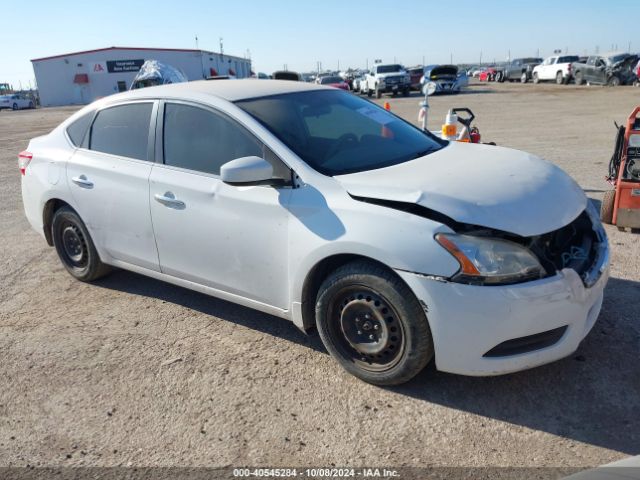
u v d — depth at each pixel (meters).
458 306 2.71
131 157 4.08
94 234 4.43
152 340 3.81
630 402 2.87
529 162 3.49
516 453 2.58
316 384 3.20
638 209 5.24
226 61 68.12
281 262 3.28
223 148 3.57
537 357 2.82
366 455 2.63
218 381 3.29
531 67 38.78
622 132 5.39
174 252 3.85
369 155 3.54
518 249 2.72
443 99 26.89
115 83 54.69
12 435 2.91
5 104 51.28
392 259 2.81
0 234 6.56
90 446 2.80
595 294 2.98
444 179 3.05
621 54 29.33
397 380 3.03
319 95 4.04
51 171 4.61
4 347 3.82
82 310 4.35
